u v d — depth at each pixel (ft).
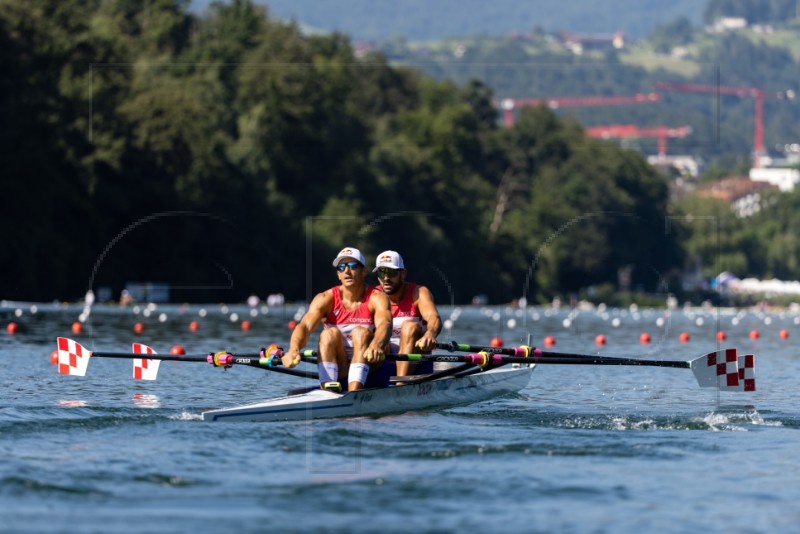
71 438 161.68
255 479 137.90
